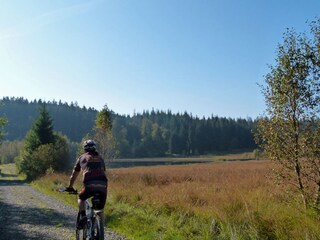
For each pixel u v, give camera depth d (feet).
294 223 25.75
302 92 34.14
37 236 33.91
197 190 53.36
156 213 40.73
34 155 180.34
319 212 29.17
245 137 570.05
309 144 33.27
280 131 35.12
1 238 33.22
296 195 33.58
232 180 75.72
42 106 208.44
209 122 583.99
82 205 24.72
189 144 547.90
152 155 527.40
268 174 37.19
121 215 41.98
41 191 99.91
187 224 33.40
